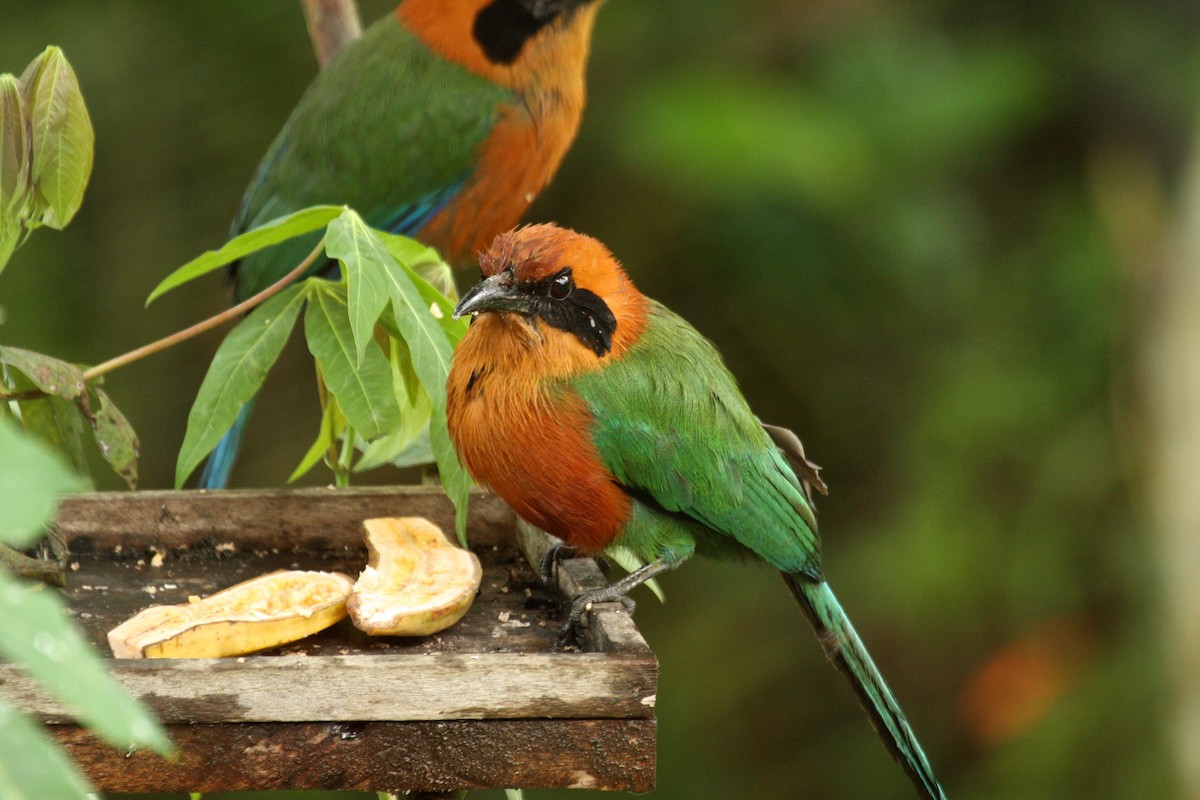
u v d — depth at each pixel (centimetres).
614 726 488
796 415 1395
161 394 1311
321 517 654
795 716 1348
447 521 668
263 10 1353
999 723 1275
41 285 1309
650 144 1271
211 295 1323
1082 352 1338
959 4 1447
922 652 1332
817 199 1277
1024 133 1456
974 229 1394
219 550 645
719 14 1366
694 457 610
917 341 1377
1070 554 1291
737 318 1375
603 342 600
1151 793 1216
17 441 234
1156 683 1239
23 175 591
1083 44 1427
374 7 1330
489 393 587
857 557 1322
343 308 628
